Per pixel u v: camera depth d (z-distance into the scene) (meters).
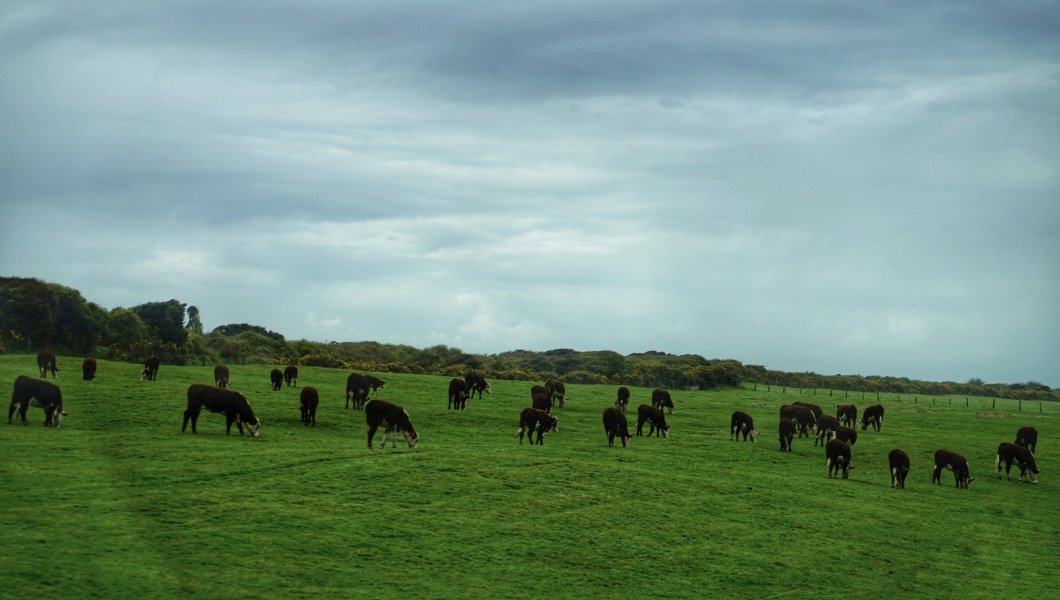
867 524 26.39
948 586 21.30
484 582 18.12
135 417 33.59
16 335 51.41
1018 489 36.16
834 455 34.38
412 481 25.52
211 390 31.52
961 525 27.89
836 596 19.70
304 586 16.58
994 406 86.00
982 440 51.16
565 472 28.83
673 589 19.05
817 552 22.89
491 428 41.06
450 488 25.20
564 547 21.02
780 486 30.81
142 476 22.95
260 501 21.78
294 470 25.62
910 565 22.70
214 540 18.38
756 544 23.08
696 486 29.05
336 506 22.14
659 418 43.50
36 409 33.03
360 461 27.66
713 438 44.22
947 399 103.75
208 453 26.95
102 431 29.75
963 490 34.66
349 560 18.33
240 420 31.81
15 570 15.09
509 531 21.73
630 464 32.12
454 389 47.25
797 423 48.62
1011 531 27.84
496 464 29.03
